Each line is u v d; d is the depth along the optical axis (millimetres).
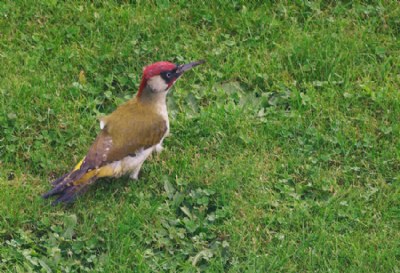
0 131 13039
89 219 12117
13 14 14484
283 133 13141
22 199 12211
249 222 12086
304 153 12945
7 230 11930
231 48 14320
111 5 14727
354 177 12727
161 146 12812
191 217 12203
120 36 14328
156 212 12172
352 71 14008
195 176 12570
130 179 12516
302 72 13969
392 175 12750
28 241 11766
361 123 13320
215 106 13461
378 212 12305
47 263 11570
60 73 13797
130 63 14016
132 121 12141
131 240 11828
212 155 12961
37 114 13211
